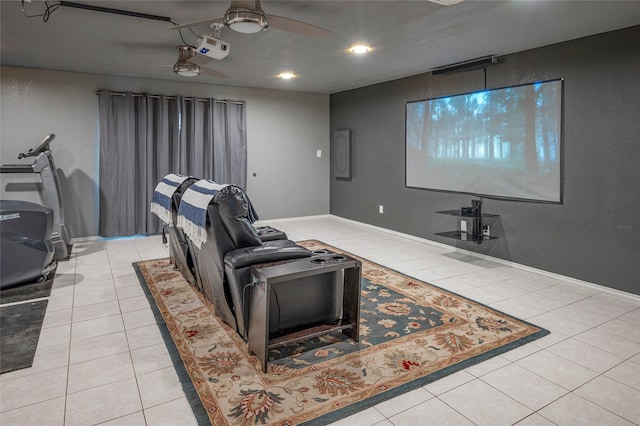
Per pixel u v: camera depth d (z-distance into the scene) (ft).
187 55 12.84
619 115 11.27
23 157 15.35
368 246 17.69
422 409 6.38
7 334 8.96
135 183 19.03
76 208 18.17
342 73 17.66
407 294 11.60
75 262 14.85
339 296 8.87
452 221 16.81
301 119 23.62
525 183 13.78
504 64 14.20
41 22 10.83
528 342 8.63
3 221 11.66
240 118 21.48
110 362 7.80
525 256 13.98
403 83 18.78
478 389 6.91
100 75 18.11
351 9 9.84
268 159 22.82
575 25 10.85
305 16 10.25
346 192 23.47
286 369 7.59
